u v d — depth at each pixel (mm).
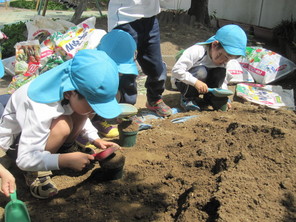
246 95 4246
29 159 1939
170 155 2586
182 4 10148
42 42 4234
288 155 2240
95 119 3127
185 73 3555
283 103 4094
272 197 1884
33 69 4066
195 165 2404
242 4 8695
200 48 3652
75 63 1873
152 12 3146
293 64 4961
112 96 1889
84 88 1826
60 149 2455
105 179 2307
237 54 3373
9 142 2176
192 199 1939
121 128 2766
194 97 3809
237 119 3232
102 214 2031
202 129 3043
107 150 2227
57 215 2029
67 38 4098
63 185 2318
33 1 12500
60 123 2037
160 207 2080
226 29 3434
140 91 4367
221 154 2420
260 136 2506
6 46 5672
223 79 3799
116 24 3125
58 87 1927
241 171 2092
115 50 2863
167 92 4477
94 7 12492
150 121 3426
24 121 1964
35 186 2184
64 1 12594
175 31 6965
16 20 9445
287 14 7977
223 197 1843
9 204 1840
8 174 1969
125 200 2154
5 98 2834
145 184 2271
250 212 1754
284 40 6648
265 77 4781
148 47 3281
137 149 2752
